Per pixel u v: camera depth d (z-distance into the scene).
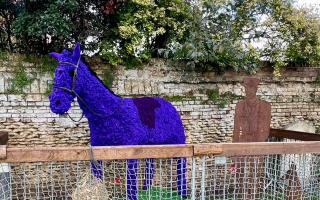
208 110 7.93
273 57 8.30
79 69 4.77
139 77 7.47
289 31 8.34
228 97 8.06
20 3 6.70
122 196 5.19
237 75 8.12
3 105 6.72
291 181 5.61
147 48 7.81
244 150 4.38
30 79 6.86
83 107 4.96
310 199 5.53
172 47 7.79
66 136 7.10
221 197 5.98
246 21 8.55
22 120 6.83
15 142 6.80
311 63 8.60
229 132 8.09
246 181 5.74
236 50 7.84
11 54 6.75
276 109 8.44
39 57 6.91
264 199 5.71
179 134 5.95
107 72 7.26
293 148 4.54
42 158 3.81
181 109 7.73
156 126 5.53
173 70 7.68
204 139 7.93
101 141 5.09
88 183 4.79
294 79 8.57
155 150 4.09
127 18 7.29
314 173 5.62
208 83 7.93
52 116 6.99
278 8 8.33
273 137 7.00
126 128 5.14
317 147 4.63
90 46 7.39
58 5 6.57
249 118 6.21
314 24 8.29
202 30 7.92
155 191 5.48
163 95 7.61
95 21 7.27
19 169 5.64
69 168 5.68
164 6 7.80
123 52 7.35
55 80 4.68
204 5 8.06
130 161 5.17
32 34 6.55
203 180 4.32
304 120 8.68
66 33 6.66
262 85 8.33
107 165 5.14
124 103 5.23
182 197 5.80
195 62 7.58
